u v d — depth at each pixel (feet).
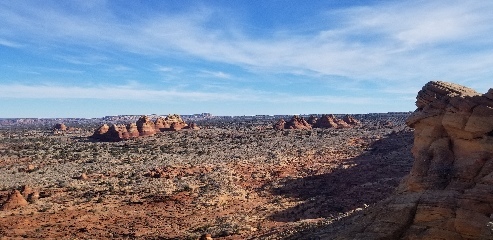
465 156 64.34
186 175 251.60
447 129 68.13
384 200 70.38
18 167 293.84
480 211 55.93
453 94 70.03
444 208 58.44
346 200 168.86
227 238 122.01
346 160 278.26
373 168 236.63
